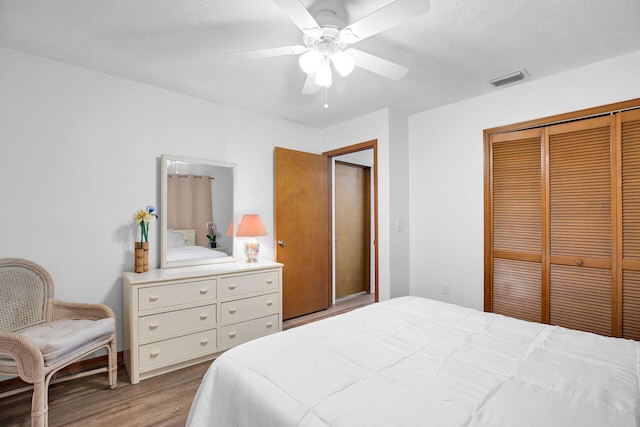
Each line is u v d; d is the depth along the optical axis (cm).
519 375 120
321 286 403
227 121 332
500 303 296
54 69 239
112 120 264
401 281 354
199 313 258
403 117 362
